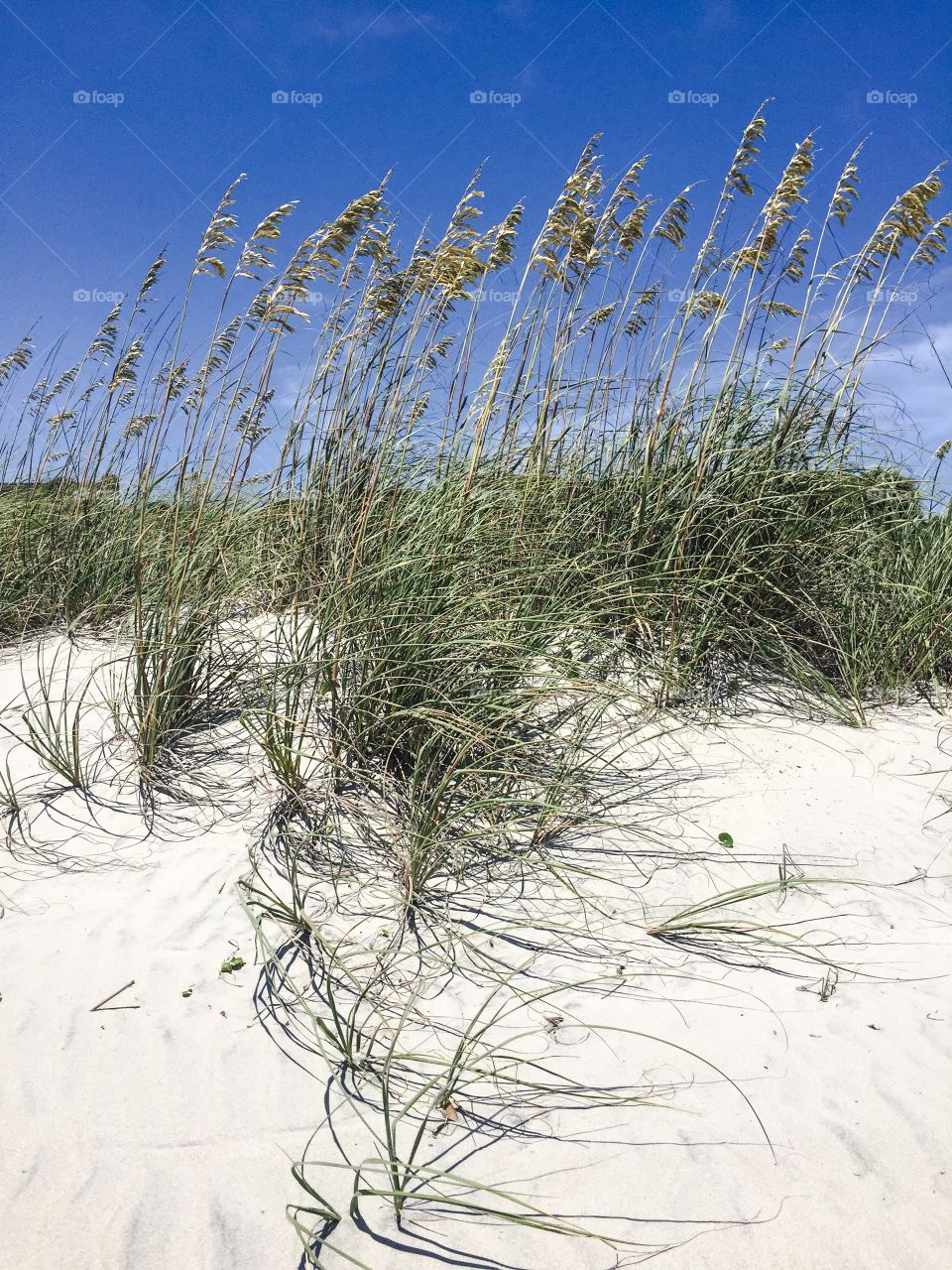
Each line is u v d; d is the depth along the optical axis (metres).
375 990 3.37
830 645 6.09
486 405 5.65
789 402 6.55
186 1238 2.39
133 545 7.28
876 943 3.68
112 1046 3.07
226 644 5.61
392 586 5.00
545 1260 2.35
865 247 6.31
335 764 4.57
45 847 4.31
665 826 4.47
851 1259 2.35
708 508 6.14
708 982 3.44
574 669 5.34
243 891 3.90
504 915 3.82
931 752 5.21
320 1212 2.43
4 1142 2.68
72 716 5.49
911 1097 2.88
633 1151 2.68
